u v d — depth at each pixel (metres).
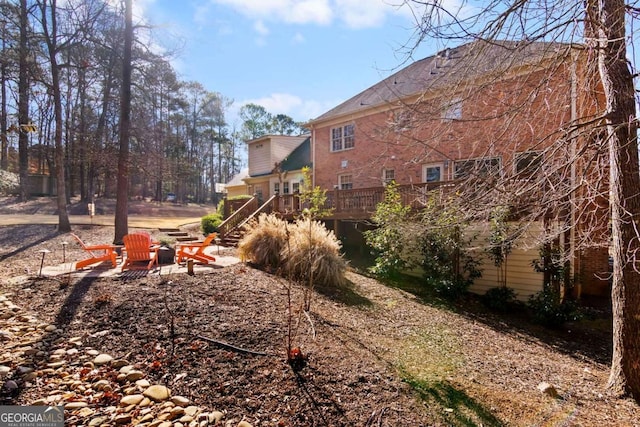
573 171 4.14
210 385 3.17
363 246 12.38
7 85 14.49
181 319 4.42
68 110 20.11
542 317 7.44
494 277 9.05
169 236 12.40
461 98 3.87
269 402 3.01
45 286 5.51
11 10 12.91
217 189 27.69
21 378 3.07
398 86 8.05
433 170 11.88
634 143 3.71
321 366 3.62
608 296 9.14
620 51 3.24
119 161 11.24
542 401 3.58
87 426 2.58
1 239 10.94
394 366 3.93
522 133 4.12
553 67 3.75
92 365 3.36
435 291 8.70
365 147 14.14
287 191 19.03
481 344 5.50
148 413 2.76
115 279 6.05
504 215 5.16
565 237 7.58
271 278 6.88
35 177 25.23
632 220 3.49
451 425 2.95
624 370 3.94
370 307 6.48
